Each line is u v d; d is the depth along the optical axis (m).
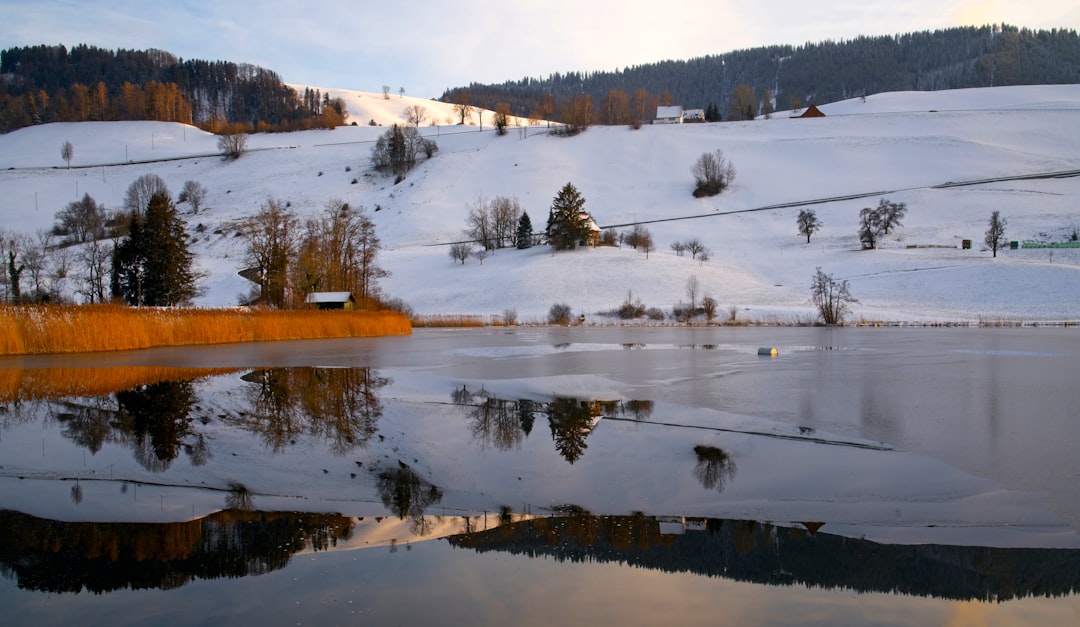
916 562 6.07
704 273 94.81
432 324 69.12
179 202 154.62
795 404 14.89
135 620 4.84
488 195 152.50
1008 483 8.61
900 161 151.62
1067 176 133.00
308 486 8.45
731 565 5.97
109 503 7.71
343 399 15.76
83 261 93.00
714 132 185.38
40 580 5.57
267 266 64.88
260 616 4.90
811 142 167.62
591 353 29.95
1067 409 14.12
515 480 8.75
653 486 8.46
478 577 5.65
